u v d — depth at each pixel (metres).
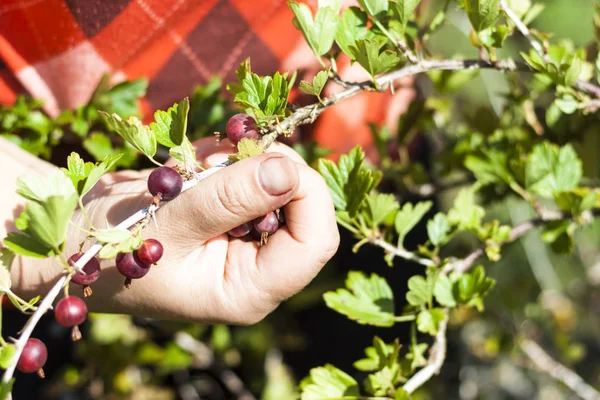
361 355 0.82
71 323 0.41
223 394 0.98
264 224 0.47
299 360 0.90
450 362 1.01
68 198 0.42
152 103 0.61
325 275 0.78
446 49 1.03
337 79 0.48
